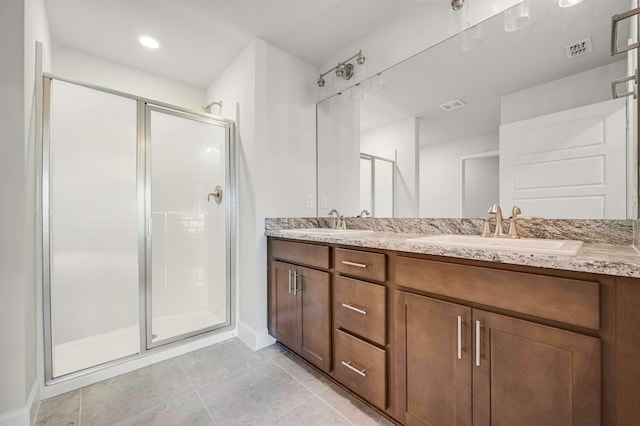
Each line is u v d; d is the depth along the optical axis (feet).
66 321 6.82
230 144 7.55
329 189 7.65
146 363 5.98
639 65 3.06
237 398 4.82
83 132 7.13
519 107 4.53
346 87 7.14
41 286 4.96
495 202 4.81
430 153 5.65
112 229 7.41
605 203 3.78
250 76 6.83
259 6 5.69
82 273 7.05
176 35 6.61
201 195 8.48
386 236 5.34
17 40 4.02
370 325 4.38
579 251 3.05
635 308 2.31
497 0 4.69
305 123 7.72
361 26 6.35
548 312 2.72
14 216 3.99
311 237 5.46
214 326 7.21
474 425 3.22
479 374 3.18
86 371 5.34
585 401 2.52
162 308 7.86
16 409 3.93
